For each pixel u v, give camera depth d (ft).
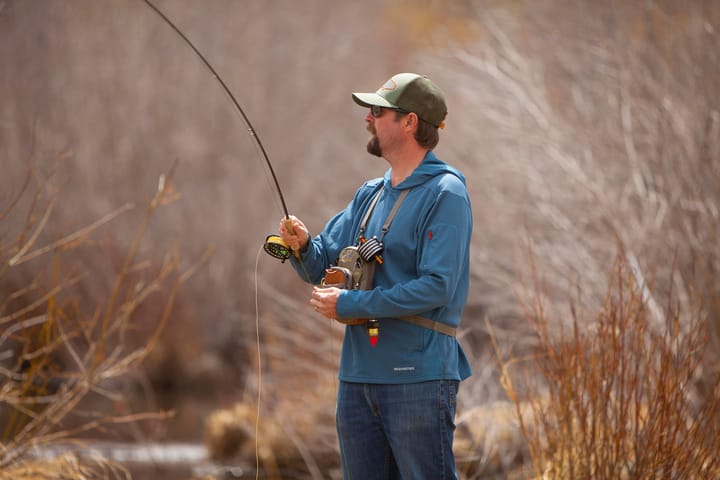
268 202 179.11
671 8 98.99
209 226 169.07
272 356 97.40
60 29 172.35
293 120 193.67
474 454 67.51
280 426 87.35
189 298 157.58
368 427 37.91
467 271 38.70
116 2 182.09
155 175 166.91
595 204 87.61
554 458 51.49
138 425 106.32
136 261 149.28
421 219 37.27
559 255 86.43
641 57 96.78
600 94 99.81
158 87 176.55
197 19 189.98
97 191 159.22
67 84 169.58
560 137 98.12
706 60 90.89
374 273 38.04
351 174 181.57
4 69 165.07
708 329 62.08
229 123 183.52
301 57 202.80
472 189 109.81
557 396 52.39
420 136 38.58
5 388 66.80
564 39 108.78
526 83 103.50
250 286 167.12
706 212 77.66
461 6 134.72
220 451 89.20
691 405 55.52
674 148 84.23
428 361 36.68
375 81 210.79
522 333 86.48
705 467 49.34
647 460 48.29
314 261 40.78
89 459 84.69
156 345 146.30
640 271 70.69
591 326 59.93
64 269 133.80
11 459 61.62
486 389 77.92
